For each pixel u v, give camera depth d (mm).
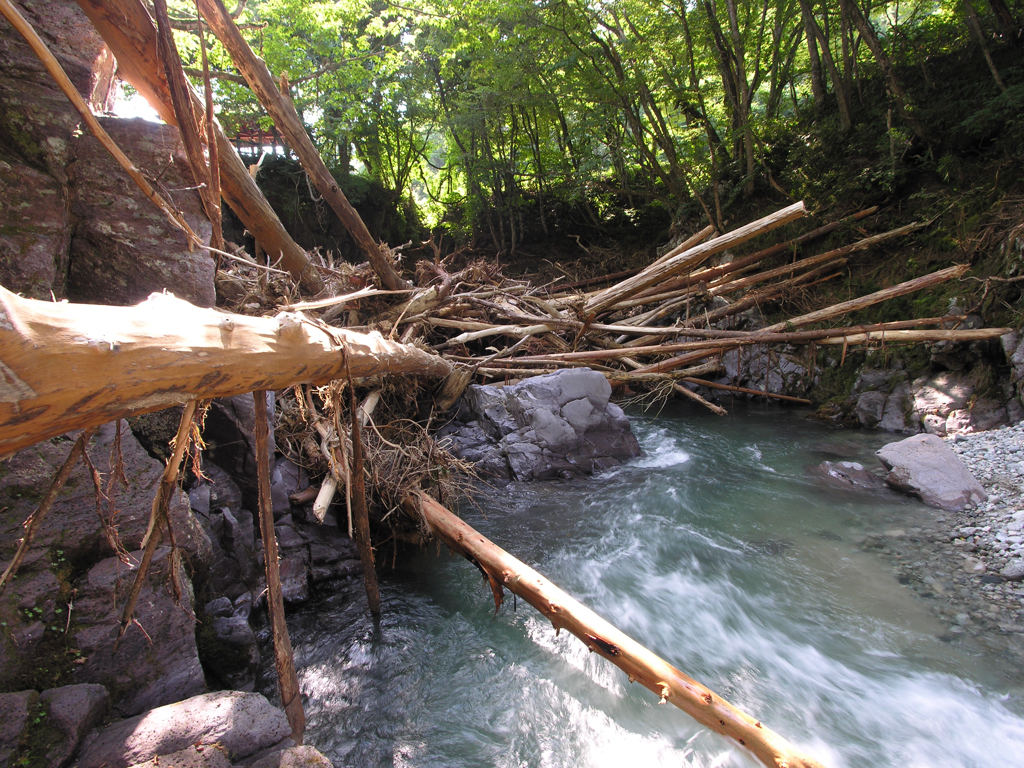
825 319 9883
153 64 3400
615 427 7910
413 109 18484
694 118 14906
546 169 19344
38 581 2502
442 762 3062
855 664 3752
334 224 18172
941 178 10414
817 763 2699
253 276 6363
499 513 6137
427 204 24953
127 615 2346
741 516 5996
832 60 12398
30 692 2258
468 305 9109
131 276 3326
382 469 5199
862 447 8117
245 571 4070
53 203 2979
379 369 3990
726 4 13203
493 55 14930
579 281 15211
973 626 4043
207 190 3180
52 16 3139
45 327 1285
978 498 5879
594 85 14203
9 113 2967
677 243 15422
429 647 3988
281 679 2873
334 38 14070
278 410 5551
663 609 4402
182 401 1790
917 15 14828
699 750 3152
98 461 2830
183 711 2418
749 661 3807
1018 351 7676
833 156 12727
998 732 3170
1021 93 9055
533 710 3441
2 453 1326
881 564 4922
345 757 3082
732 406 10898
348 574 4809
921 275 9844
